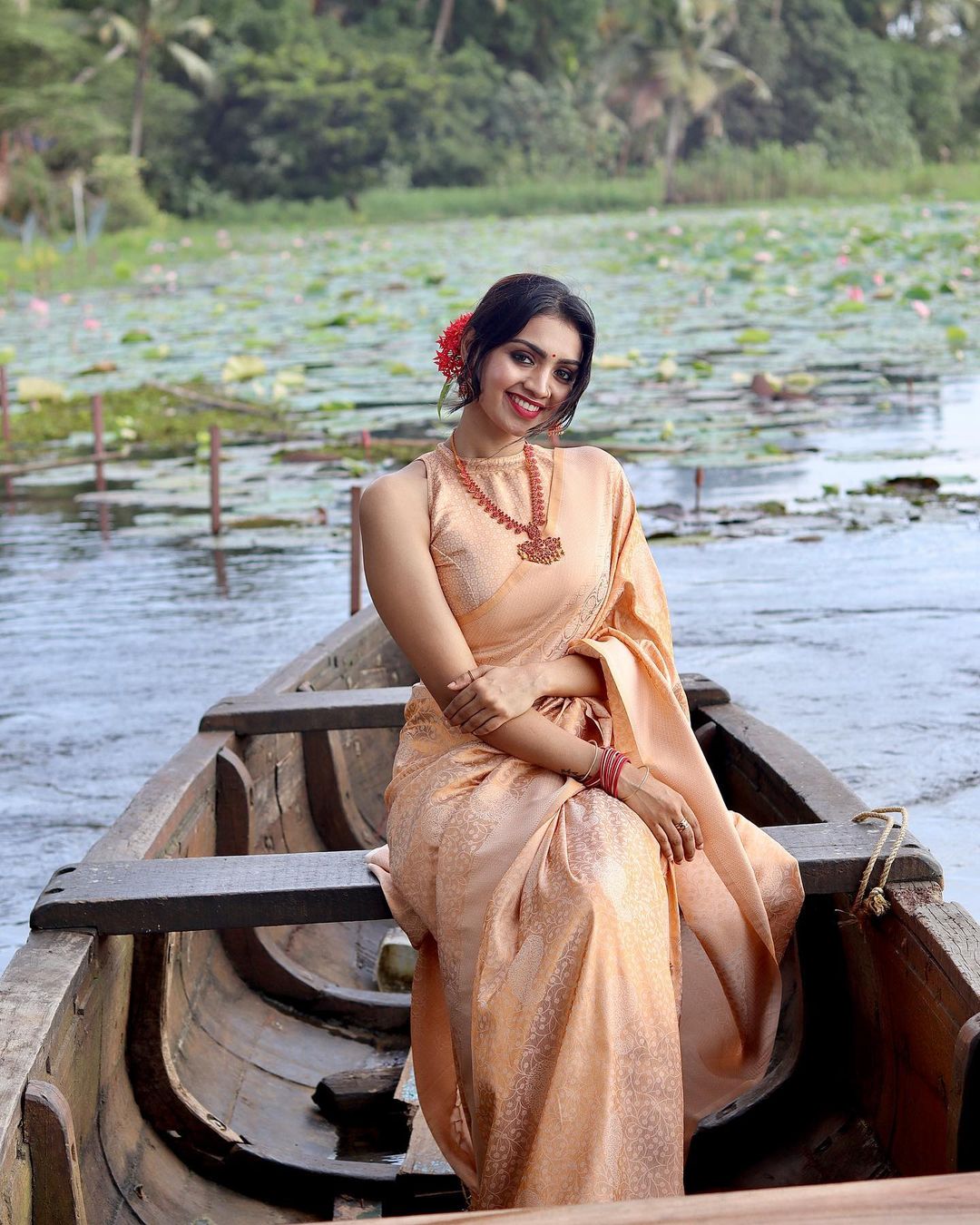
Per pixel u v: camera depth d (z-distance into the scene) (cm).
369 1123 253
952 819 392
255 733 318
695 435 910
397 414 1068
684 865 212
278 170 3803
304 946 316
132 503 858
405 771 215
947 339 1324
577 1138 172
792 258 2025
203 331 1594
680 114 3950
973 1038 167
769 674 515
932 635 550
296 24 3891
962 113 4900
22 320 1820
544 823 194
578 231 2878
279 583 680
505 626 211
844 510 755
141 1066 230
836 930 232
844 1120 227
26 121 3256
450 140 3922
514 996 180
